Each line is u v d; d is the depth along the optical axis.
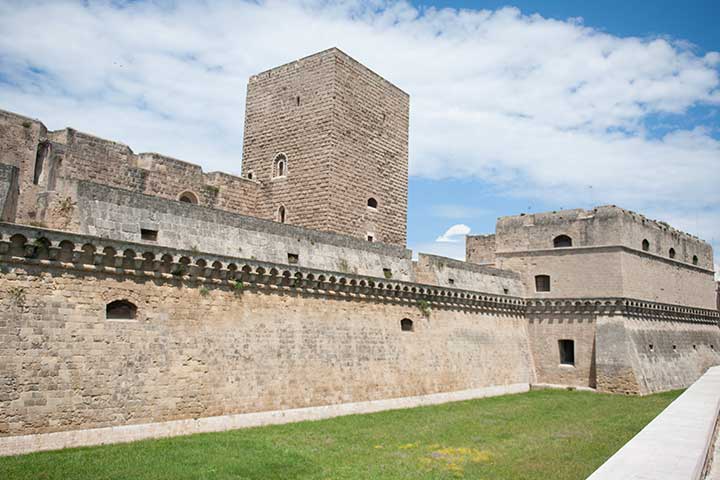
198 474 19.48
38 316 22.12
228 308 28.50
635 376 46.84
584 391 48.88
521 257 55.00
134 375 24.41
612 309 49.56
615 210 50.94
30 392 21.52
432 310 42.12
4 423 20.78
